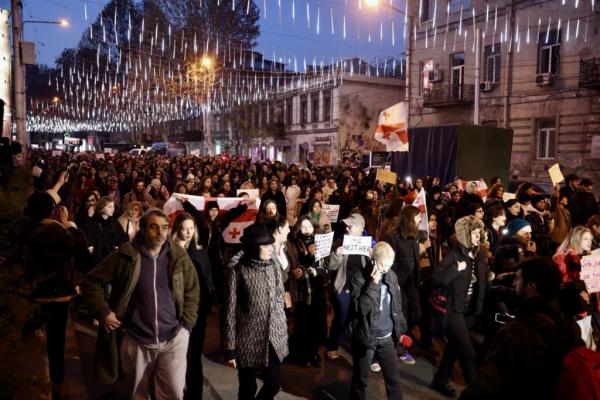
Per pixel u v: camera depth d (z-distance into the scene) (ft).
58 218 18.75
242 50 146.10
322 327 20.52
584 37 76.89
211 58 135.03
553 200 32.76
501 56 89.15
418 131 52.47
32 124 204.44
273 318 14.55
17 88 73.46
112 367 13.34
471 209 25.48
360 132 145.38
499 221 24.81
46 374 15.49
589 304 15.90
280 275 15.05
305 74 155.22
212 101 155.12
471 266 17.66
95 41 155.22
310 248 20.88
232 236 23.49
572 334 8.69
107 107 165.48
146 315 13.28
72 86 171.53
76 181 42.57
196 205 23.48
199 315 16.48
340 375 19.54
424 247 23.85
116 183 46.21
